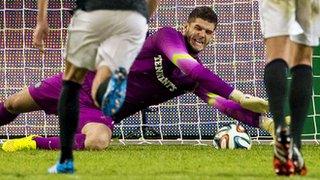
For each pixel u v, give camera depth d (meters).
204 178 12.09
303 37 12.79
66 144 12.50
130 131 24.80
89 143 19.25
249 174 13.08
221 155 18.22
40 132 25.62
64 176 12.02
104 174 12.85
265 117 19.88
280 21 12.39
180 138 23.94
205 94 20.47
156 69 19.92
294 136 12.62
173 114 25.14
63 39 26.16
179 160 16.61
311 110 23.64
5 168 14.44
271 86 12.27
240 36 25.22
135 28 12.10
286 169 11.88
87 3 12.12
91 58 12.20
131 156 17.64
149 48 19.94
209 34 19.64
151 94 20.31
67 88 12.48
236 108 20.08
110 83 11.40
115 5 11.98
